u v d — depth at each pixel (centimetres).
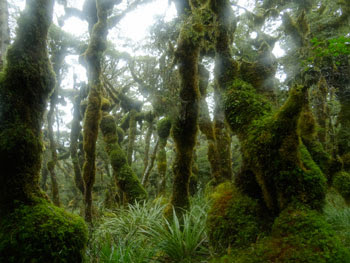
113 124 859
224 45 350
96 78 660
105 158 1284
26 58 263
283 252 203
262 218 264
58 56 914
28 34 269
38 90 272
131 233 413
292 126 245
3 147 237
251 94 306
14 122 249
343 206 547
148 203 693
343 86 652
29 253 210
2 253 211
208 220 298
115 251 299
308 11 695
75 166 908
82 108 883
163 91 489
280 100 579
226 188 315
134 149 1540
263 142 255
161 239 354
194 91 424
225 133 639
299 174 237
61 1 786
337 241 200
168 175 1215
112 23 746
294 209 227
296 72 588
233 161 1005
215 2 348
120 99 1027
